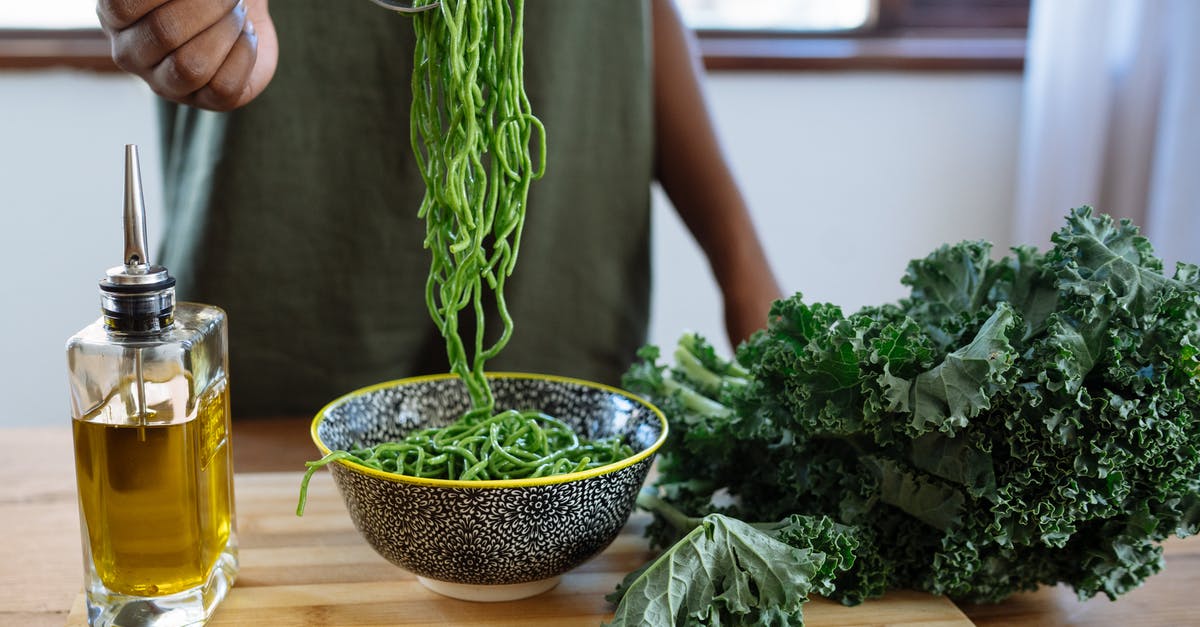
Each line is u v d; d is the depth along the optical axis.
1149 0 1.96
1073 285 0.70
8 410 2.02
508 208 0.76
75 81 1.87
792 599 0.65
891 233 2.19
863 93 2.10
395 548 0.69
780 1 2.13
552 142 1.23
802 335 0.77
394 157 1.21
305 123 1.18
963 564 0.71
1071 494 0.67
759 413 0.79
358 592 0.74
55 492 0.93
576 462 0.77
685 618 0.66
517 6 0.70
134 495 0.65
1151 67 1.99
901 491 0.72
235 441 1.08
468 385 0.82
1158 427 0.66
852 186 2.15
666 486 0.87
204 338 0.68
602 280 1.33
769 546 0.67
